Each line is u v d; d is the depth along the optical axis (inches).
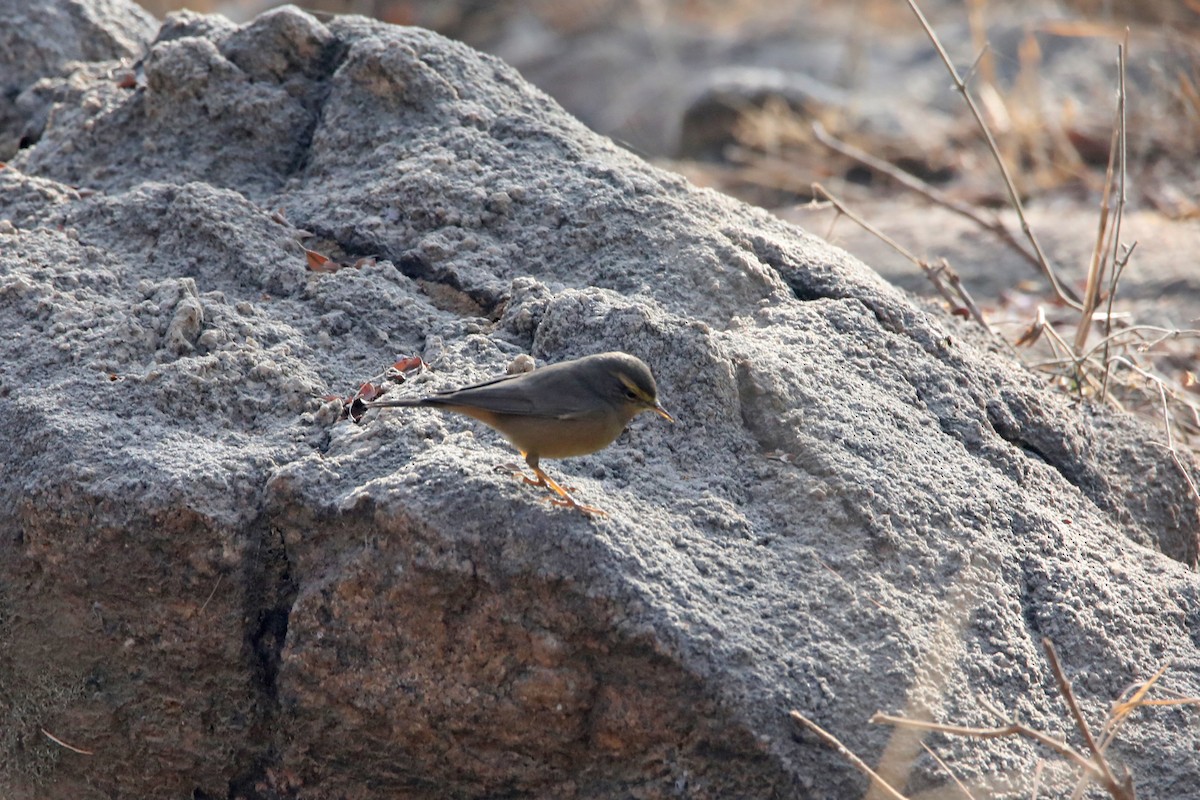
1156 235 789.9
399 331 404.8
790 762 299.1
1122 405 556.4
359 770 339.3
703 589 315.6
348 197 456.8
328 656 329.7
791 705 302.4
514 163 466.3
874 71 1419.8
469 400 327.6
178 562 335.6
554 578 306.7
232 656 339.9
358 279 416.8
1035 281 740.7
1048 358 607.8
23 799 372.8
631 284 419.8
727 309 414.6
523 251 435.5
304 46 510.6
